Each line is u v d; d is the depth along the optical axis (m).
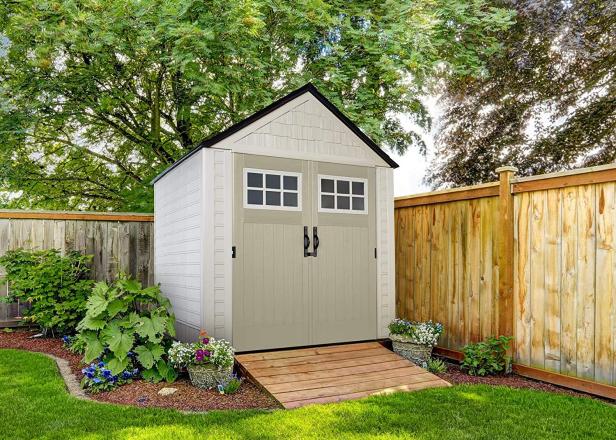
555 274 4.38
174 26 6.42
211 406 3.67
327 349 5.03
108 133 10.68
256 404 3.74
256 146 4.92
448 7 7.65
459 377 4.66
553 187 4.40
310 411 3.49
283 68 8.23
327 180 5.33
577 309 4.17
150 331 4.36
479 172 11.24
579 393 4.10
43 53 6.84
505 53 10.20
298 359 4.71
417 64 7.25
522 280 4.70
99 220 7.40
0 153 9.27
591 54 9.63
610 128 9.49
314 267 5.16
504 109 10.78
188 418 3.31
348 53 8.39
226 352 4.13
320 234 5.23
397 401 3.75
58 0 6.60
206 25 6.57
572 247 4.24
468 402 3.73
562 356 4.29
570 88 10.04
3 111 7.70
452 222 5.53
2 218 6.88
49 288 6.16
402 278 6.30
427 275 5.87
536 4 9.95
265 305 4.85
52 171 10.91
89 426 3.12
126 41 7.28
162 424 3.18
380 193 5.66
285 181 5.08
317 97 5.31
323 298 5.19
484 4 8.37
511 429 3.14
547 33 10.01
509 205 4.82
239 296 4.72
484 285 5.08
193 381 4.15
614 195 3.91
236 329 4.69
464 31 8.45
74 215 7.25
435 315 5.73
